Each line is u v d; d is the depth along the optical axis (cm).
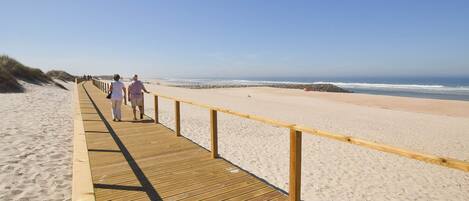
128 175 473
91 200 362
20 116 1065
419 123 1535
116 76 953
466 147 1028
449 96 4197
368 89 6381
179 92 3794
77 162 476
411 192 600
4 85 2009
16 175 509
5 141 707
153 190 420
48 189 464
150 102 2039
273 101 2691
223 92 4141
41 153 633
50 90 2458
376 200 553
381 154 842
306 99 3031
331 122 1454
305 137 1011
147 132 783
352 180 645
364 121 1531
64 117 1112
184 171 493
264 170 667
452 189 624
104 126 855
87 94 2022
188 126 1152
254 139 971
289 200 371
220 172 490
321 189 590
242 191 420
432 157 234
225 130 1099
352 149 880
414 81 11962
